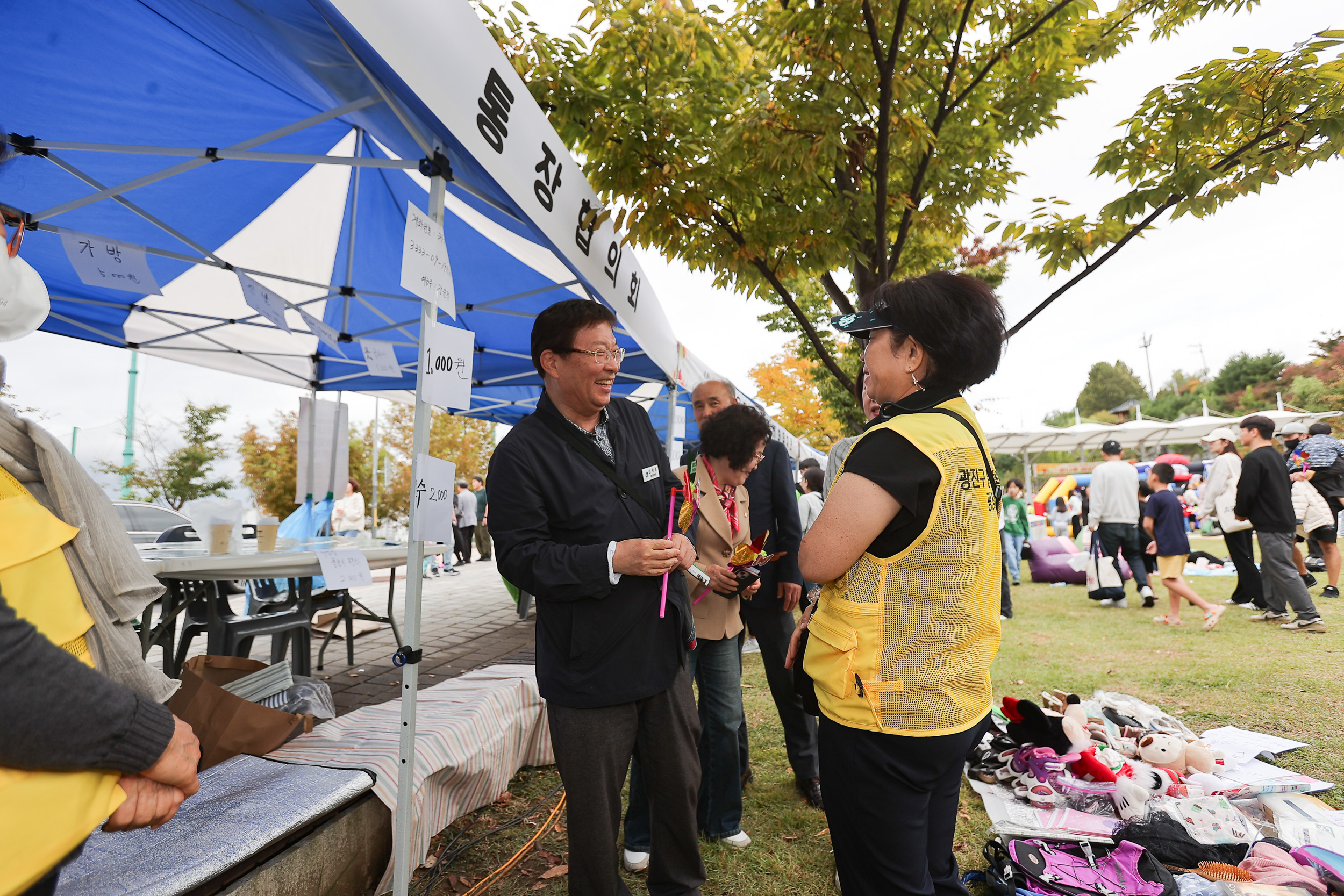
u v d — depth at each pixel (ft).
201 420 55.36
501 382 21.47
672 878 6.15
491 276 14.67
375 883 6.86
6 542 2.81
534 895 7.37
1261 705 12.53
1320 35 12.14
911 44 15.25
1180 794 8.60
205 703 7.66
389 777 7.10
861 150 15.10
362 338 17.42
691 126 14.64
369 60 4.96
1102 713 10.95
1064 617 22.81
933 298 4.42
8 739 2.49
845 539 4.19
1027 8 15.10
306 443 18.22
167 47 7.71
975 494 4.25
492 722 9.45
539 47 13.51
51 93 8.39
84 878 4.70
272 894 5.43
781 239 15.24
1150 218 14.33
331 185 12.67
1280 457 19.20
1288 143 13.32
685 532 6.21
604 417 6.35
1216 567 33.60
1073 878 6.92
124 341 16.88
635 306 11.84
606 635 5.50
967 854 7.93
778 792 9.85
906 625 4.20
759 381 78.33
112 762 2.82
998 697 13.55
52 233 11.51
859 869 4.50
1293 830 7.84
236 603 24.44
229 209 12.39
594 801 5.54
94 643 3.18
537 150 7.36
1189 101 13.17
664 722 5.93
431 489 6.31
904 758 4.18
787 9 13.92
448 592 31.48
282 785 6.34
